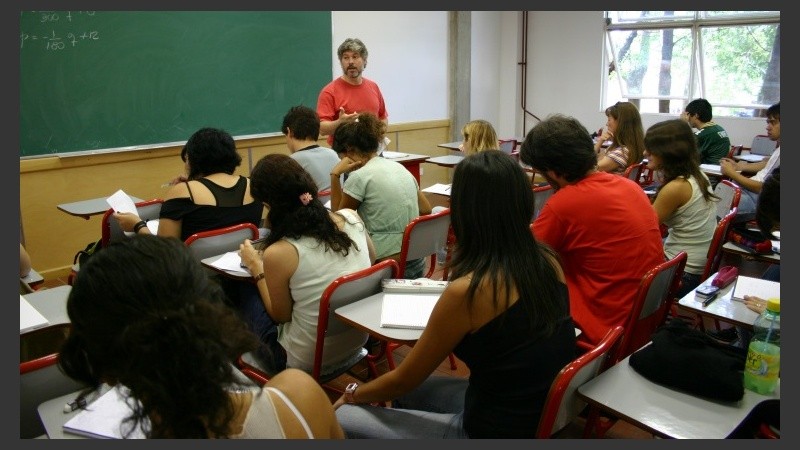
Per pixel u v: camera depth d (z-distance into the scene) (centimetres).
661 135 243
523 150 185
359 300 185
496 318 117
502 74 782
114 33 395
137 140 419
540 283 120
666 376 129
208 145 241
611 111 376
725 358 129
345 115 388
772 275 221
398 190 252
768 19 597
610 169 369
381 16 597
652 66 700
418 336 159
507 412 122
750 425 124
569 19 732
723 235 238
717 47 646
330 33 533
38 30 362
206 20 441
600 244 175
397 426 136
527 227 122
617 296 176
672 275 187
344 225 195
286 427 84
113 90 401
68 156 386
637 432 208
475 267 119
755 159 476
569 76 747
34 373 125
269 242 181
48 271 392
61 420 116
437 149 697
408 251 249
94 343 75
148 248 78
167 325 73
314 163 306
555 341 122
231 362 79
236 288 228
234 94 469
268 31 482
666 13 668
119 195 252
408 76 644
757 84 628
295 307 182
